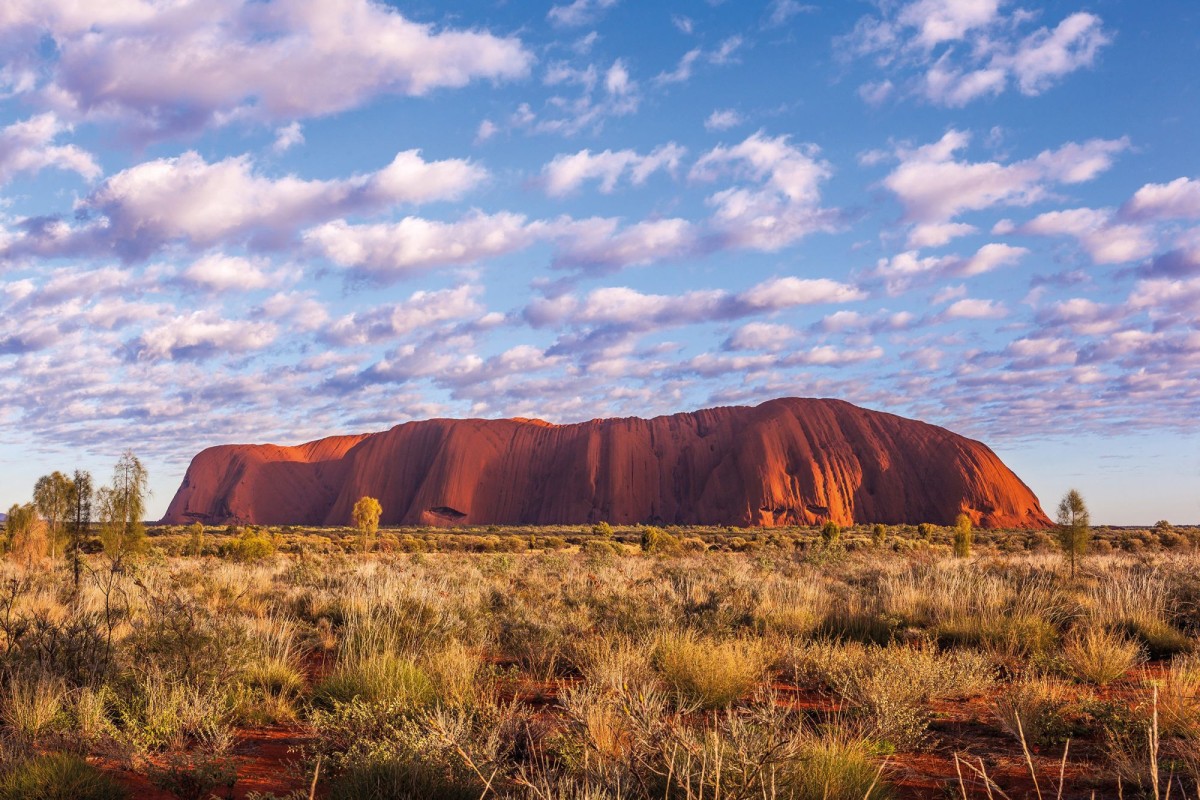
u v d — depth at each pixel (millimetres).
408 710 6668
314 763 5438
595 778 4508
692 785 4289
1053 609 12523
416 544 68188
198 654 8125
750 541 66562
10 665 7512
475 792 4695
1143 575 16500
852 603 13180
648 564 30766
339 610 13664
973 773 5555
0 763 5254
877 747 6012
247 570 24047
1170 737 6082
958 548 42531
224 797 5129
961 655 8938
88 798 4941
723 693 7562
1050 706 6922
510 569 28219
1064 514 24188
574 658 9891
